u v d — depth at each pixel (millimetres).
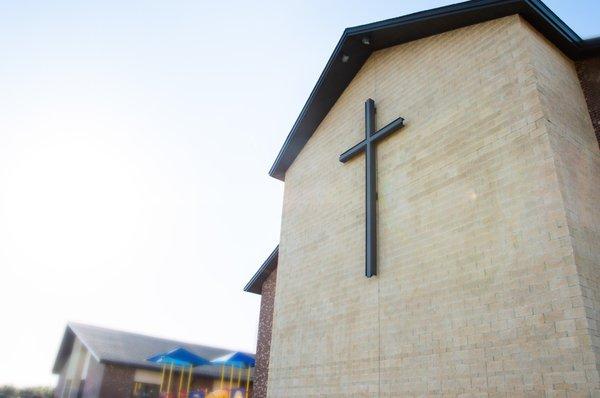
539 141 6812
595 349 5391
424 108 9047
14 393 30031
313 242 10945
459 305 7020
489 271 6781
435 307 7379
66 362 26969
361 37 10586
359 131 10727
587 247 6160
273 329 11203
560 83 7770
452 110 8406
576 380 5406
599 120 7844
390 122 9781
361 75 11406
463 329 6840
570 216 6223
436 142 8469
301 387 9617
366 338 8484
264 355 13383
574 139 7234
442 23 9195
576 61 8586
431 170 8352
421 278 7797
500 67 7863
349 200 10234
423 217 8164
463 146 7926
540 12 7816
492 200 7117
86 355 24250
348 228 9961
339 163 11031
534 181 6664
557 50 8281
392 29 10000
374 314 8492
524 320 6137
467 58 8586
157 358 18016
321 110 12234
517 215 6707
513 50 7773
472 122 7938
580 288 5711
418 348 7410
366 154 9836
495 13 8273
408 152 9000
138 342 25438
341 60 11234
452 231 7551
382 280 8570
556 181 6410
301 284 10820
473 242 7160
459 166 7855
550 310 5906
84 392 22625
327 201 10977
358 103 11156
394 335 7930
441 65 9102
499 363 6230
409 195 8625
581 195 6641
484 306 6672
